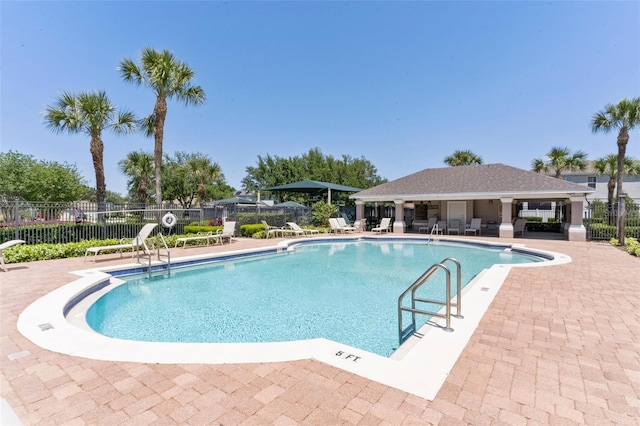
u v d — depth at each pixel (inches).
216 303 281.6
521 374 126.5
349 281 363.6
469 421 97.8
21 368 131.4
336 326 226.1
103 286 309.6
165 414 101.7
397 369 129.6
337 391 114.1
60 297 235.9
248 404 106.7
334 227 860.6
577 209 676.1
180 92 725.9
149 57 669.3
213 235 604.1
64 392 114.1
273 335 212.1
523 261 493.0
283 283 355.6
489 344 155.3
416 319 235.3
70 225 506.0
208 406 105.9
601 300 230.4
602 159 1141.1
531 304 221.0
